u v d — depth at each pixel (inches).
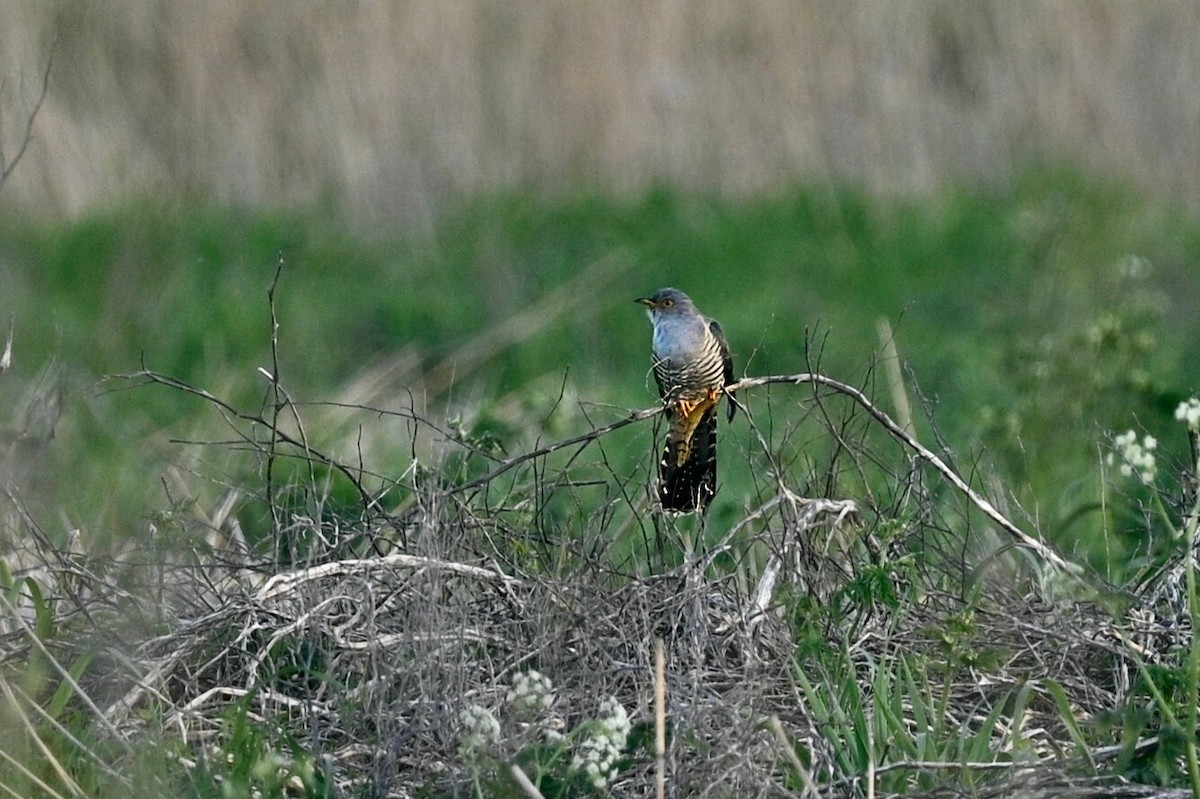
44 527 392.8
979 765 270.1
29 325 637.3
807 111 879.7
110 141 814.5
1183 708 295.0
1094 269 679.7
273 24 847.1
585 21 881.5
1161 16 921.5
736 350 637.9
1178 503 359.6
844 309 688.4
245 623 320.2
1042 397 474.9
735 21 892.6
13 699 273.4
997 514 325.7
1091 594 299.6
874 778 270.8
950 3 914.7
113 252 721.6
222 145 831.1
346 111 837.8
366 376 611.2
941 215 788.6
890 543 326.0
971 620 297.0
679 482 359.6
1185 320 660.1
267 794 268.5
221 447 486.3
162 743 279.6
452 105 851.4
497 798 261.7
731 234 772.0
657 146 871.1
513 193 820.0
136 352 630.5
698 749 276.1
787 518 336.5
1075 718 303.3
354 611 327.9
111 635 312.0
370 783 279.9
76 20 827.4
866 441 423.5
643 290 716.0
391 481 379.9
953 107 903.7
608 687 305.0
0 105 608.4
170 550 343.0
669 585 327.9
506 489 388.2
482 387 591.8
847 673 303.4
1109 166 876.6
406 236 792.3
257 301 686.5
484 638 313.3
